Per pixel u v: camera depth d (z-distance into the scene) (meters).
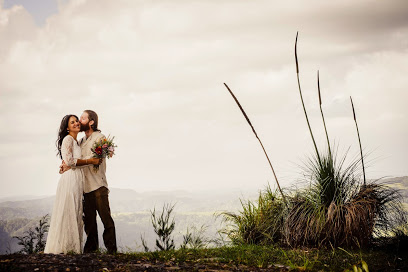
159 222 5.02
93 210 5.15
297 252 4.79
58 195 4.90
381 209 5.06
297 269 3.93
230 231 5.98
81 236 4.93
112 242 4.96
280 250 5.01
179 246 5.08
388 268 3.96
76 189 4.93
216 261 4.32
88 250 5.14
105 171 5.27
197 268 3.85
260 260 4.28
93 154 5.09
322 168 5.28
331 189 5.20
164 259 4.34
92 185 5.10
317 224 4.95
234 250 5.00
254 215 6.06
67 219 4.81
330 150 5.30
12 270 3.39
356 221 4.83
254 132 5.61
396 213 5.00
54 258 4.01
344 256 4.57
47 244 4.82
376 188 5.16
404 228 5.01
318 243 5.02
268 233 5.77
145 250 4.81
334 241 4.96
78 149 5.09
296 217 5.26
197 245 5.27
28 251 5.36
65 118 5.17
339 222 4.92
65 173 4.97
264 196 6.16
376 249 4.98
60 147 5.15
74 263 3.81
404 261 4.26
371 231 4.93
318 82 5.39
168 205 5.18
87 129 5.39
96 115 5.42
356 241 4.88
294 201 5.50
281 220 5.62
